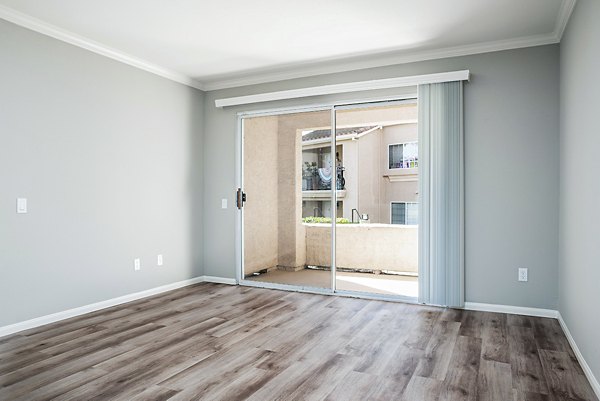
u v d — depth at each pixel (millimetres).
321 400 2299
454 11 3404
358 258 4828
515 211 3996
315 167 4961
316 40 4059
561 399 2318
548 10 3363
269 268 5238
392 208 4637
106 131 4273
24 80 3541
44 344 3180
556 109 3846
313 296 4742
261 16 3525
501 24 3650
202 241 5582
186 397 2328
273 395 2355
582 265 2773
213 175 5574
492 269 4086
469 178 4172
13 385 2480
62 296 3842
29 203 3584
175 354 2975
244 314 4000
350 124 4793
